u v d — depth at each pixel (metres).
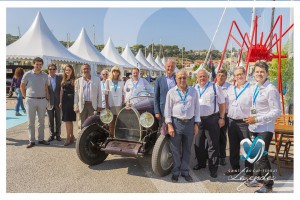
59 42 12.27
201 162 3.52
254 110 2.88
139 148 3.18
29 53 10.91
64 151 4.35
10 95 12.63
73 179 3.16
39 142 4.79
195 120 3.10
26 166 3.58
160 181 3.09
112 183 3.04
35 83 4.57
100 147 3.46
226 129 3.71
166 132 3.20
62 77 5.07
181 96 3.01
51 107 4.95
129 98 3.48
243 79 3.19
